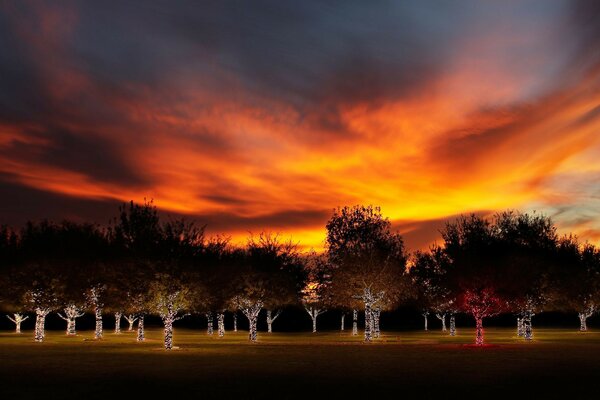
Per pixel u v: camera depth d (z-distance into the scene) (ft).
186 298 190.19
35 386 93.09
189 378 103.19
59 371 114.21
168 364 128.47
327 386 92.89
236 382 97.55
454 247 275.80
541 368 118.93
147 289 191.01
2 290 231.91
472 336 276.82
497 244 258.57
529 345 194.08
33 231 283.79
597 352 160.76
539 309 242.17
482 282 206.18
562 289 286.05
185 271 192.13
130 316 345.72
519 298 217.56
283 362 133.59
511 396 82.99
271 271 260.21
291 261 309.63
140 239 240.73
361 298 244.83
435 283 289.12
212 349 179.32
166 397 82.43
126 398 81.56
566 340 225.97
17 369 117.50
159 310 186.80
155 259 195.52
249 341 234.58
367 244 280.92
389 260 254.06
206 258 241.76
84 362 132.77
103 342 217.56
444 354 156.46
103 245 265.75
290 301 268.82
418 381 98.84
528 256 241.14
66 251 264.11
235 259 272.10
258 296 236.02
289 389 89.61
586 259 337.52
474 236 269.64
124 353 160.35
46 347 185.26
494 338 246.68
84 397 82.53
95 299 245.45
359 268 240.12
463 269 217.77
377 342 224.74
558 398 81.30
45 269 232.94
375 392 86.63
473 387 91.50
